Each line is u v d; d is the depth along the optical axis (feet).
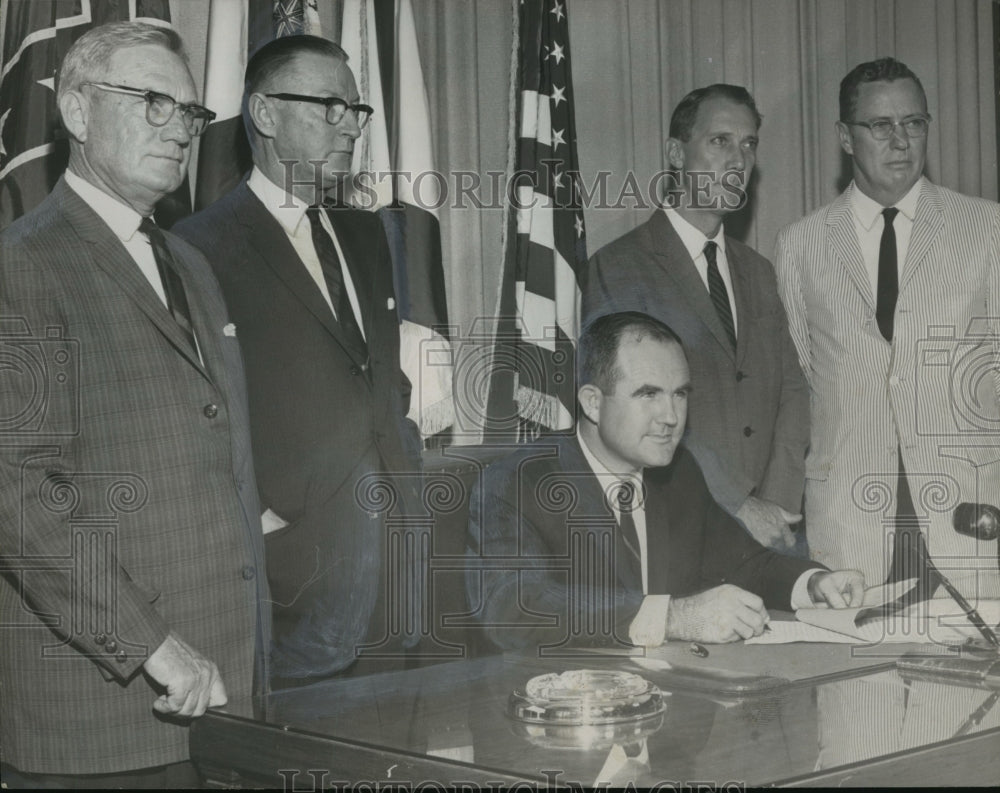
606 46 9.81
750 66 10.03
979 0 10.36
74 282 7.85
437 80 9.41
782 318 9.98
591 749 4.61
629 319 9.59
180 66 8.41
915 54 10.26
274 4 8.98
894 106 10.11
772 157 10.03
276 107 8.87
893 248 10.05
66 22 8.53
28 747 7.48
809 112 10.10
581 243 9.67
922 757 4.57
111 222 8.09
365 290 9.07
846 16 10.18
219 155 8.69
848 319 9.95
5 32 8.50
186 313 8.23
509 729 4.96
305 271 8.85
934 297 10.03
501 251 9.48
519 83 9.57
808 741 4.72
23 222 7.87
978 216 10.19
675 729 4.92
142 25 8.35
